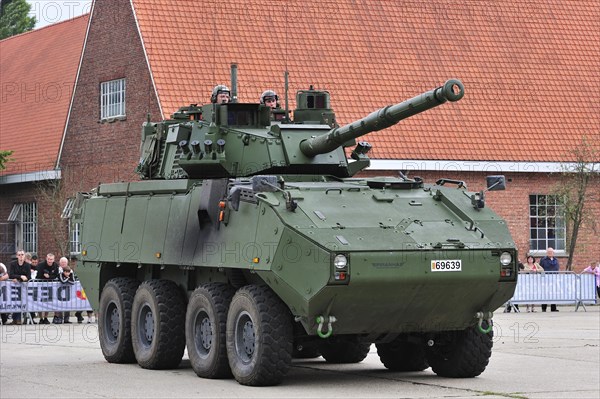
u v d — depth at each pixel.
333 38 41.72
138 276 21.77
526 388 16.80
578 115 43.47
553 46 45.00
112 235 21.48
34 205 46.94
